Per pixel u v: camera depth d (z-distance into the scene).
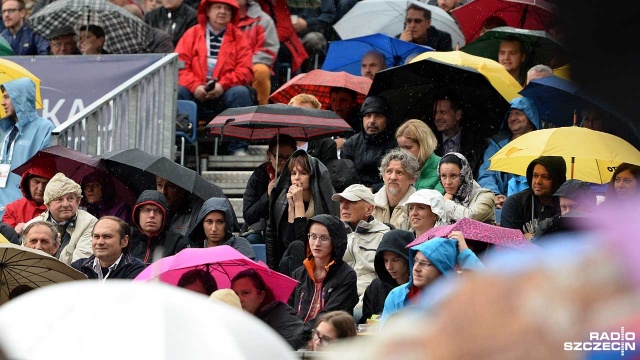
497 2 39.84
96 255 24.22
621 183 21.06
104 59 36.16
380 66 38.81
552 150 26.69
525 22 39.78
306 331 20.84
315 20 46.69
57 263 22.11
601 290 3.13
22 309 3.81
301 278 23.28
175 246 26.45
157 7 42.56
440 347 3.08
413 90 32.91
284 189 28.22
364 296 22.89
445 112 32.34
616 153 23.66
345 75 36.81
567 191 23.08
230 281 21.31
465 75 32.47
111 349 3.68
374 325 19.64
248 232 30.25
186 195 29.11
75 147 32.81
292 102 33.38
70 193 27.00
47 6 40.56
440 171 26.78
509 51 36.50
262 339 3.95
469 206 26.53
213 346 3.83
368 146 32.34
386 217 27.23
